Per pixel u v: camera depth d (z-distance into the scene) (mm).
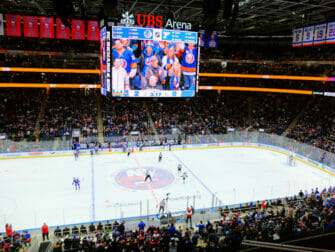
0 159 32844
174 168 30625
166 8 30438
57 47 48406
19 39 47438
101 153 36031
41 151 34250
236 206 21531
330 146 33844
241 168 31266
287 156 36812
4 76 44969
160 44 16484
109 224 17750
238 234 12773
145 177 27672
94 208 20891
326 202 18109
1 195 23031
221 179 27656
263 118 47156
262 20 36188
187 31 16953
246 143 41688
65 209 20625
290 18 34000
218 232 14547
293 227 14234
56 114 41500
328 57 45562
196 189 24984
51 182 25953
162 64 16656
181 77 17188
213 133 42375
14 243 14422
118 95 16016
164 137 39500
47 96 46219
